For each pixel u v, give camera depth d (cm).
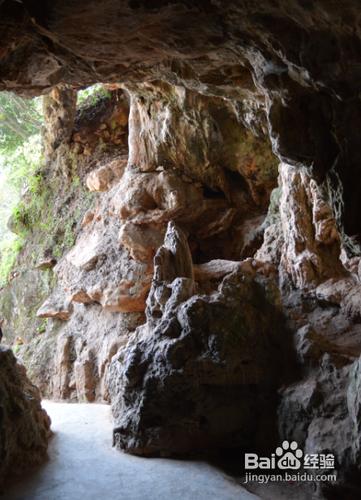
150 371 763
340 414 650
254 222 1195
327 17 504
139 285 1132
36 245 1450
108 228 1258
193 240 1231
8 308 1465
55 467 692
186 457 736
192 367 740
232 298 786
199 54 654
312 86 615
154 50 667
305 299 931
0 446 621
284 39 562
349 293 878
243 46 617
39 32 614
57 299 1307
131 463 710
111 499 604
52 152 1495
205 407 738
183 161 1164
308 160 673
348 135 614
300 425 682
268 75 636
